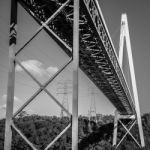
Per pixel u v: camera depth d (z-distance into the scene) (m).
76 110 16.02
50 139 66.19
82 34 25.38
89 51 29.42
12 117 16.67
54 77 17.12
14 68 17.11
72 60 16.81
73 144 15.78
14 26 17.41
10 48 17.17
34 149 16.53
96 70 35.84
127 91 53.72
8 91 16.69
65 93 61.66
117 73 38.97
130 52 64.88
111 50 33.38
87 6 20.50
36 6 19.83
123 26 62.84
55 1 19.30
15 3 17.75
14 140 54.72
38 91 17.09
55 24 22.42
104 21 26.80
